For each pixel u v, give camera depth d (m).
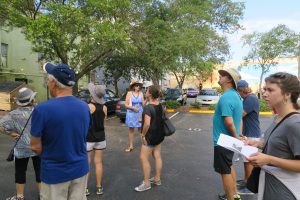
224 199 5.16
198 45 20.14
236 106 4.39
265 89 2.52
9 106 18.03
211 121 15.95
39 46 15.55
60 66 3.04
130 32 18.62
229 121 4.30
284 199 2.38
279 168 2.41
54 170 2.94
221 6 24.64
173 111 20.66
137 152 8.64
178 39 19.12
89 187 5.73
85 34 15.16
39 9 15.33
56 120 2.89
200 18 21.14
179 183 6.01
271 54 26.05
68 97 3.06
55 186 2.95
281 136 2.36
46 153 2.96
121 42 15.14
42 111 2.86
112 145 9.62
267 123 15.38
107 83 26.31
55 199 2.98
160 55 19.33
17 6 14.95
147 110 5.49
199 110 20.56
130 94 8.75
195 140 10.66
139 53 21.09
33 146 2.92
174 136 11.45
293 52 25.75
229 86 4.52
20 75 23.22
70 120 2.96
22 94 4.68
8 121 4.61
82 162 3.09
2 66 21.89
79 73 17.75
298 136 2.28
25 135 4.66
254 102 5.43
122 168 7.01
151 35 19.17
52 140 2.92
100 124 5.32
